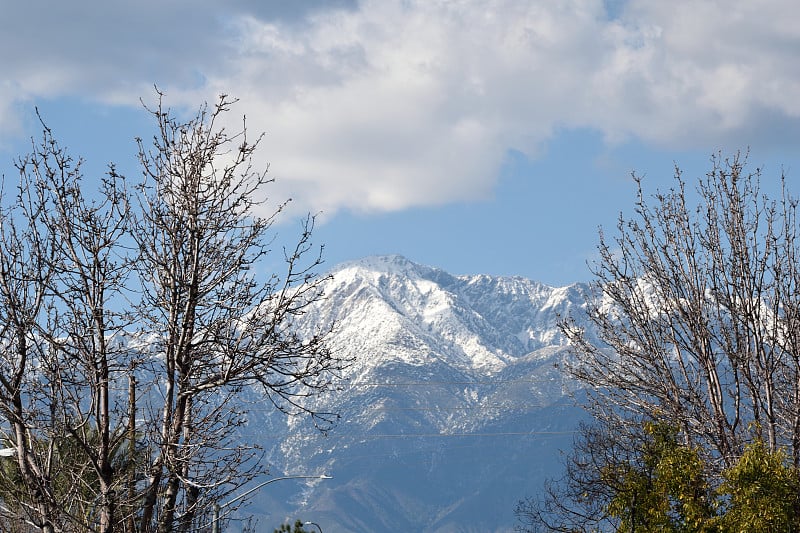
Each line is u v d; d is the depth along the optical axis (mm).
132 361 24359
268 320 24953
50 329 23969
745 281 40469
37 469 23312
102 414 23812
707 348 41000
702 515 36594
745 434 40031
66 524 23609
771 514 32688
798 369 39000
